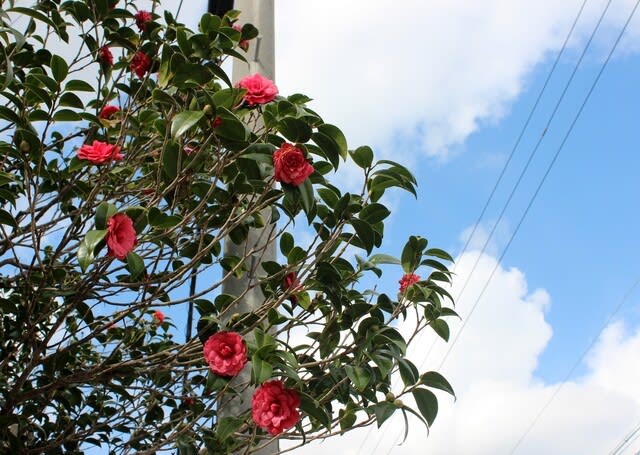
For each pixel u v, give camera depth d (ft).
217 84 9.37
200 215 9.22
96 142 8.39
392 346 7.69
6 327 9.04
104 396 10.18
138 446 10.01
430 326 8.50
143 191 9.47
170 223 7.57
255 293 9.66
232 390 7.88
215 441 7.75
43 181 8.92
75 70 9.23
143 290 8.23
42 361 8.41
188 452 8.00
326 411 7.53
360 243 8.26
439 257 8.45
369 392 7.98
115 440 10.16
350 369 7.45
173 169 8.09
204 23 8.19
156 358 9.09
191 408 9.50
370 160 7.77
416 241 8.39
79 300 8.06
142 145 9.46
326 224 8.15
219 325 7.42
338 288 8.13
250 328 7.86
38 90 8.19
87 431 9.16
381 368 7.38
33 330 8.25
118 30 9.36
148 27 9.42
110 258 7.97
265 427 6.68
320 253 8.13
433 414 7.39
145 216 7.66
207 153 8.30
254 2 12.53
